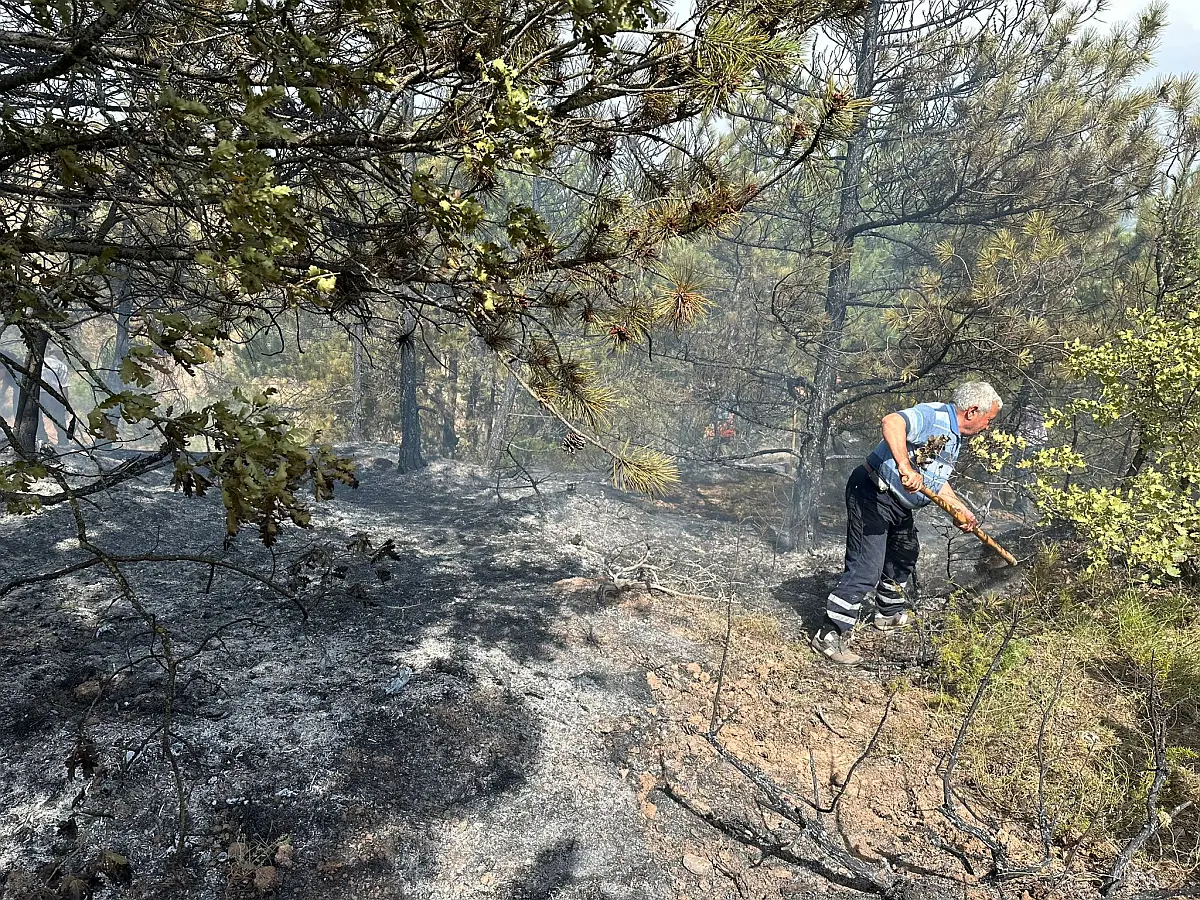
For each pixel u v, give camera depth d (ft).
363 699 12.14
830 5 7.86
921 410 15.16
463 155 6.86
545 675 13.71
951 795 10.74
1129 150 23.47
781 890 9.23
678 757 11.73
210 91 7.59
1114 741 11.66
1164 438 14.78
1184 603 14.70
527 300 8.96
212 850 8.80
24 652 12.23
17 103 7.82
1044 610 15.52
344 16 6.84
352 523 23.50
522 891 8.96
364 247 9.00
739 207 8.98
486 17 7.09
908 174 26.58
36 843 8.54
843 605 15.17
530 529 25.54
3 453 20.15
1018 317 21.44
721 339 37.81
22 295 5.14
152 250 6.97
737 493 38.06
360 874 8.87
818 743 12.19
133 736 10.41
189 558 6.43
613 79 7.58
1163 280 24.27
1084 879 9.09
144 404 4.87
